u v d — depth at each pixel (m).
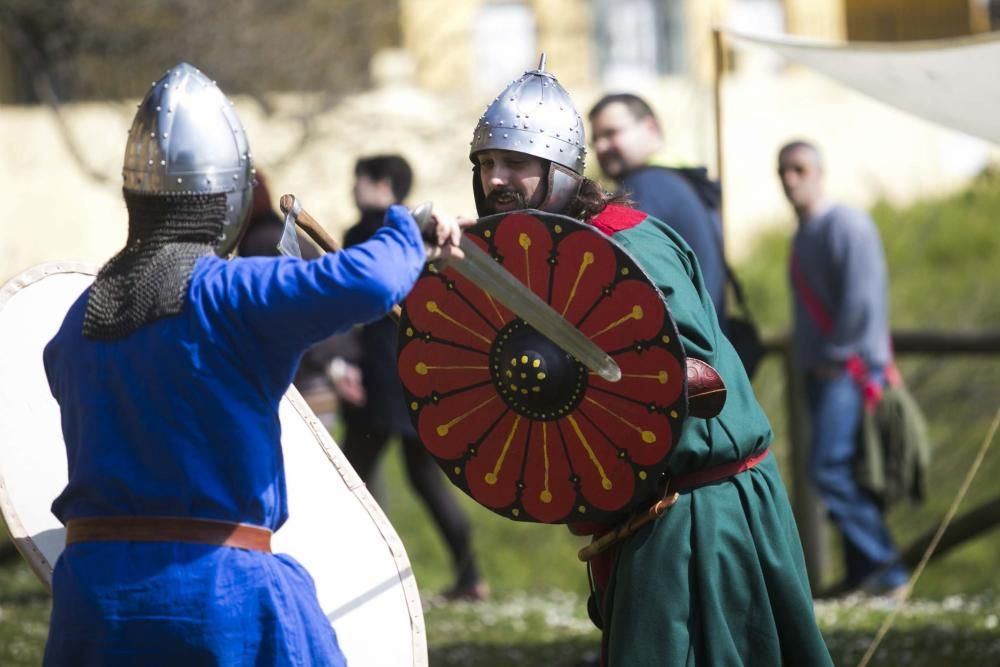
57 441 9.63
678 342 8.35
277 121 32.47
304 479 9.74
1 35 31.36
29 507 9.49
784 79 39.34
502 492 8.93
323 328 7.24
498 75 39.97
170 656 7.26
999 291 34.06
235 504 7.41
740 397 9.02
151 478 7.35
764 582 8.80
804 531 20.12
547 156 9.00
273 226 15.76
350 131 33.34
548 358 8.62
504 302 7.92
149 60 30.59
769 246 36.38
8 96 36.34
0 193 35.19
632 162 13.45
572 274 8.52
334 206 33.44
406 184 16.55
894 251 35.78
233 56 30.89
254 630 7.38
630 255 8.38
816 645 8.84
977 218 36.41
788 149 18.56
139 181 7.57
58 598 7.46
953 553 24.14
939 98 14.48
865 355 18.22
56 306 9.88
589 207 9.18
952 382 28.89
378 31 35.81
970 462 27.84
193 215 7.57
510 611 17.81
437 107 35.03
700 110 37.69
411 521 27.17
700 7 41.56
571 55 40.41
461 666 14.70
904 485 18.28
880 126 39.34
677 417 8.43
